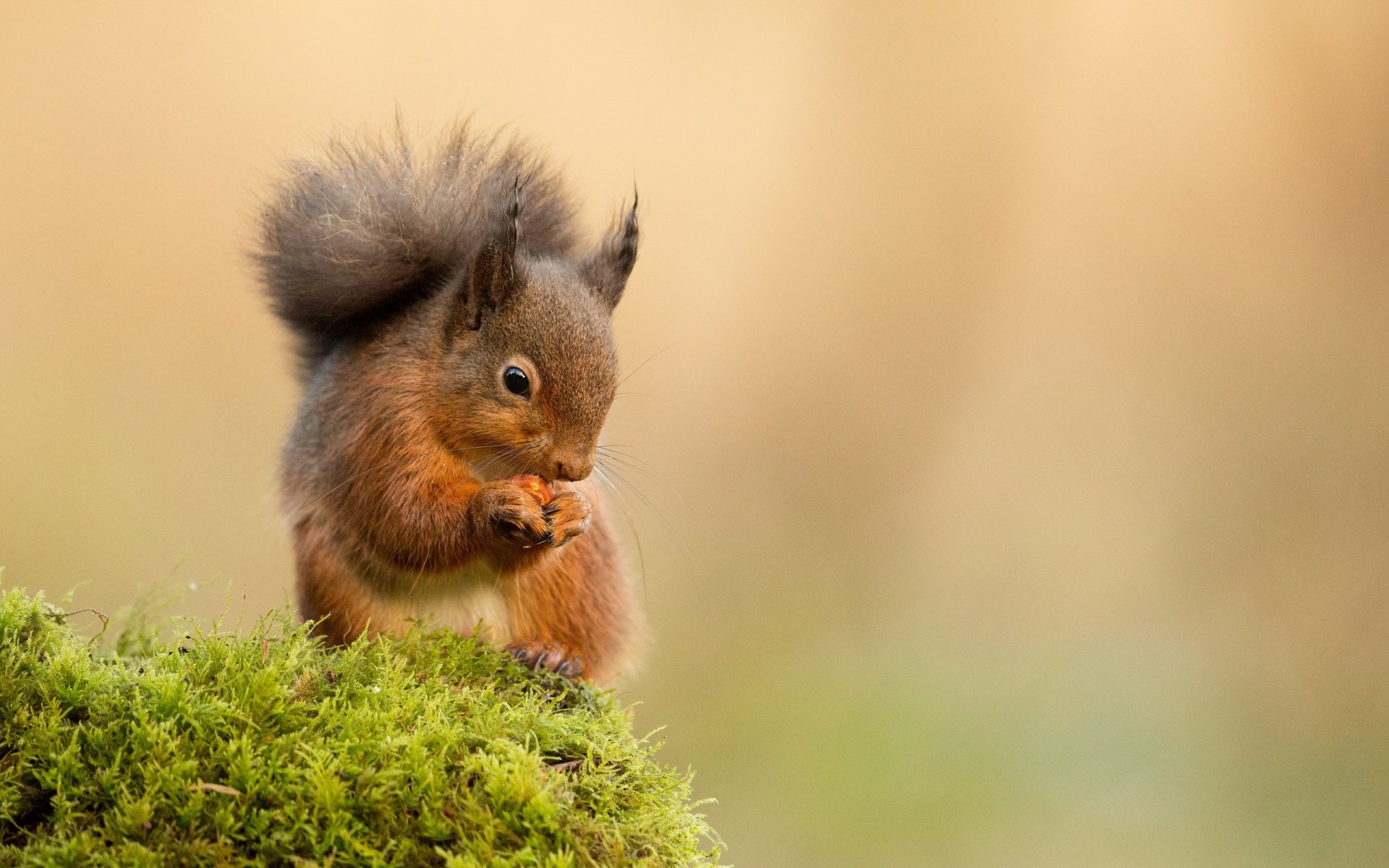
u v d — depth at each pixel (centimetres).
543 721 392
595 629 648
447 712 393
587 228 717
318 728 361
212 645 384
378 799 339
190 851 321
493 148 676
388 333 614
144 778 337
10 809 335
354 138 661
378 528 591
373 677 403
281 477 645
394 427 591
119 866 314
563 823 349
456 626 625
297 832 329
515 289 591
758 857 1305
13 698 357
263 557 1609
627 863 346
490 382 586
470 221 632
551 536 568
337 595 607
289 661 389
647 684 1570
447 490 593
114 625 484
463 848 336
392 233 618
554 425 589
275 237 626
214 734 349
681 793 385
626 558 698
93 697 357
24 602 393
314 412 618
